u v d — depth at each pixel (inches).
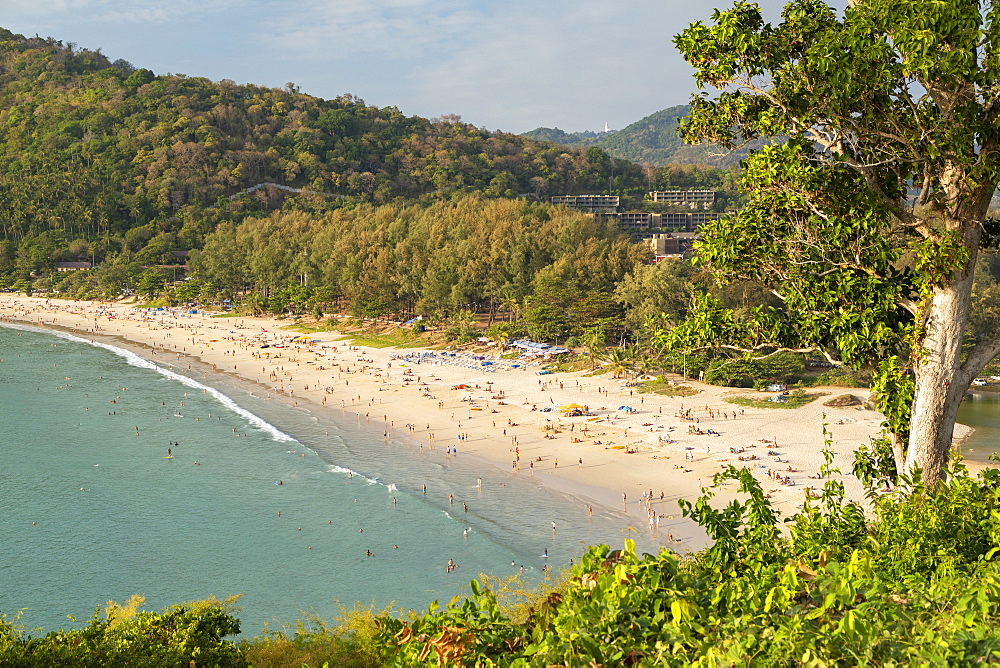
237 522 2381.9
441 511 2456.9
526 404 3905.0
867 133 507.8
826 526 431.8
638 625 260.1
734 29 516.4
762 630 247.3
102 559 2111.2
